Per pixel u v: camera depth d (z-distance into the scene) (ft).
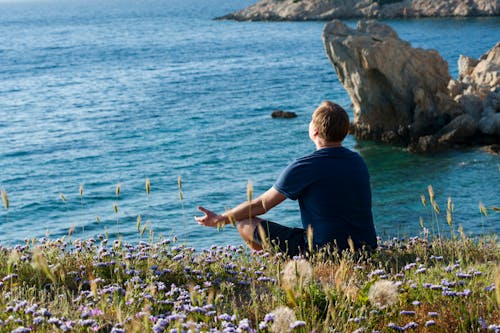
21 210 109.29
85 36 599.98
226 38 479.00
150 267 20.30
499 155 125.90
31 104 231.50
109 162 142.10
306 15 575.79
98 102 228.84
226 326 14.46
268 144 151.64
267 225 22.48
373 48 140.77
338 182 21.63
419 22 481.46
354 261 21.56
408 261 23.50
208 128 173.58
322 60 317.22
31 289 17.94
